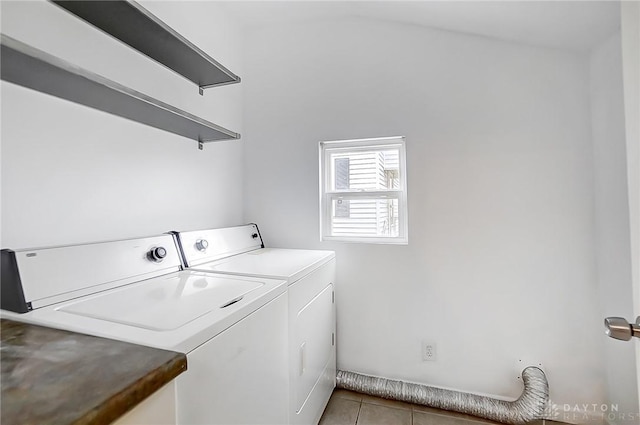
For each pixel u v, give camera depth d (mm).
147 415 583
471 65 1783
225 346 828
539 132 1672
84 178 1194
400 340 1908
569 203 1631
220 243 1704
